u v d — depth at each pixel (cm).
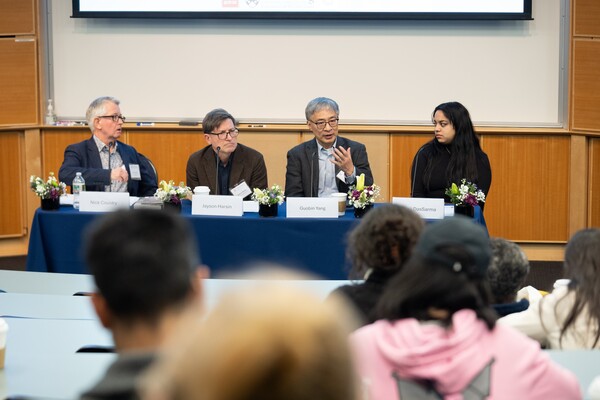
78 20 911
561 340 323
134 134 900
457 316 216
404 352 210
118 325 162
